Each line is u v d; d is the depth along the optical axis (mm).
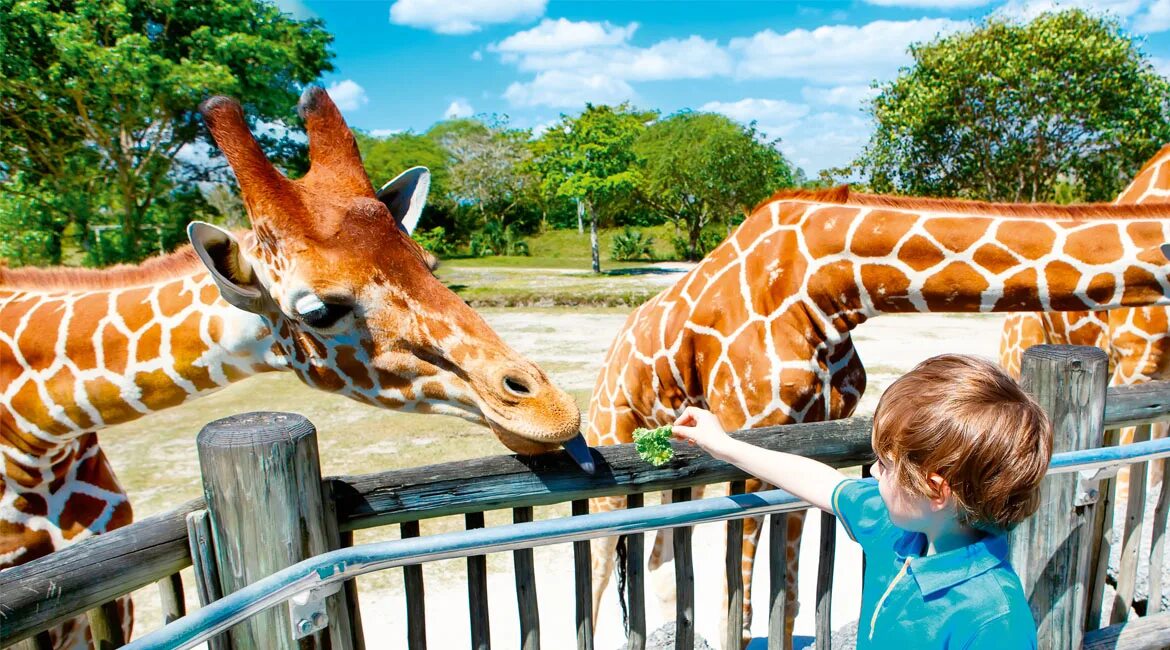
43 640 1524
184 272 2389
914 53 18938
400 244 2068
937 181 19625
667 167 27750
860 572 4453
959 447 1164
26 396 2314
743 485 2078
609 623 4066
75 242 15086
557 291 17500
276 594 1383
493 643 3887
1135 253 2498
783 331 2854
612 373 3432
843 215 2811
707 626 3982
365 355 2061
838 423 2021
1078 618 2355
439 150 41219
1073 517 2229
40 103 13594
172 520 1511
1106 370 2115
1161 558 2570
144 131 14797
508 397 1886
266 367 2291
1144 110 17375
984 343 11273
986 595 1263
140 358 2260
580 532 1670
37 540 2465
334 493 1612
